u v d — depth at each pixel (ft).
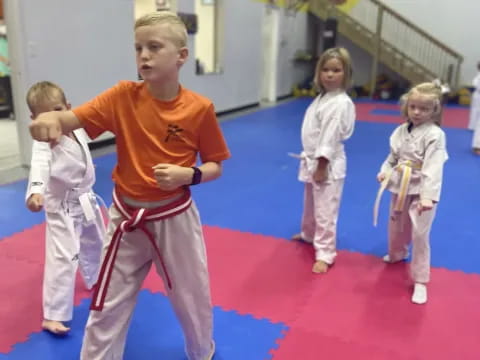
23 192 14.25
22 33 16.24
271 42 38.27
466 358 7.01
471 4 41.24
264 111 33.76
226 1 29.68
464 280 9.48
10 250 10.26
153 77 4.81
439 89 8.41
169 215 5.31
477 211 13.71
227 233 11.57
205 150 5.49
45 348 6.97
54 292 7.29
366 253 10.69
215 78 29.89
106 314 5.41
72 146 7.15
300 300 8.54
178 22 4.90
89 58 19.49
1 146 20.35
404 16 43.68
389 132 26.61
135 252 5.47
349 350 7.11
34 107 6.90
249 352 7.00
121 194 5.36
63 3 17.81
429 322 7.94
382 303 8.52
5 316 7.75
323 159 9.07
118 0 20.70
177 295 5.75
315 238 9.96
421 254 8.62
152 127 5.08
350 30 43.45
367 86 45.32
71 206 7.45
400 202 8.91
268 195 14.78
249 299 8.52
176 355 6.97
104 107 5.03
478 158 20.63
